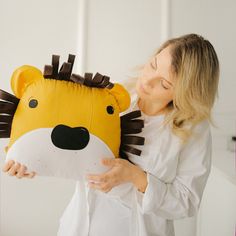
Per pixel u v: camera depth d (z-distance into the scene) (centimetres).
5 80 128
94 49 130
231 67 134
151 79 77
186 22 131
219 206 125
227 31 132
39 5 125
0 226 133
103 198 85
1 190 130
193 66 75
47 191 134
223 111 137
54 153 66
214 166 116
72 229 86
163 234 86
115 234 83
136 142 74
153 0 129
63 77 70
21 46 127
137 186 77
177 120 80
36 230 136
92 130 68
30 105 67
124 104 74
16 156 67
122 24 130
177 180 81
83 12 126
